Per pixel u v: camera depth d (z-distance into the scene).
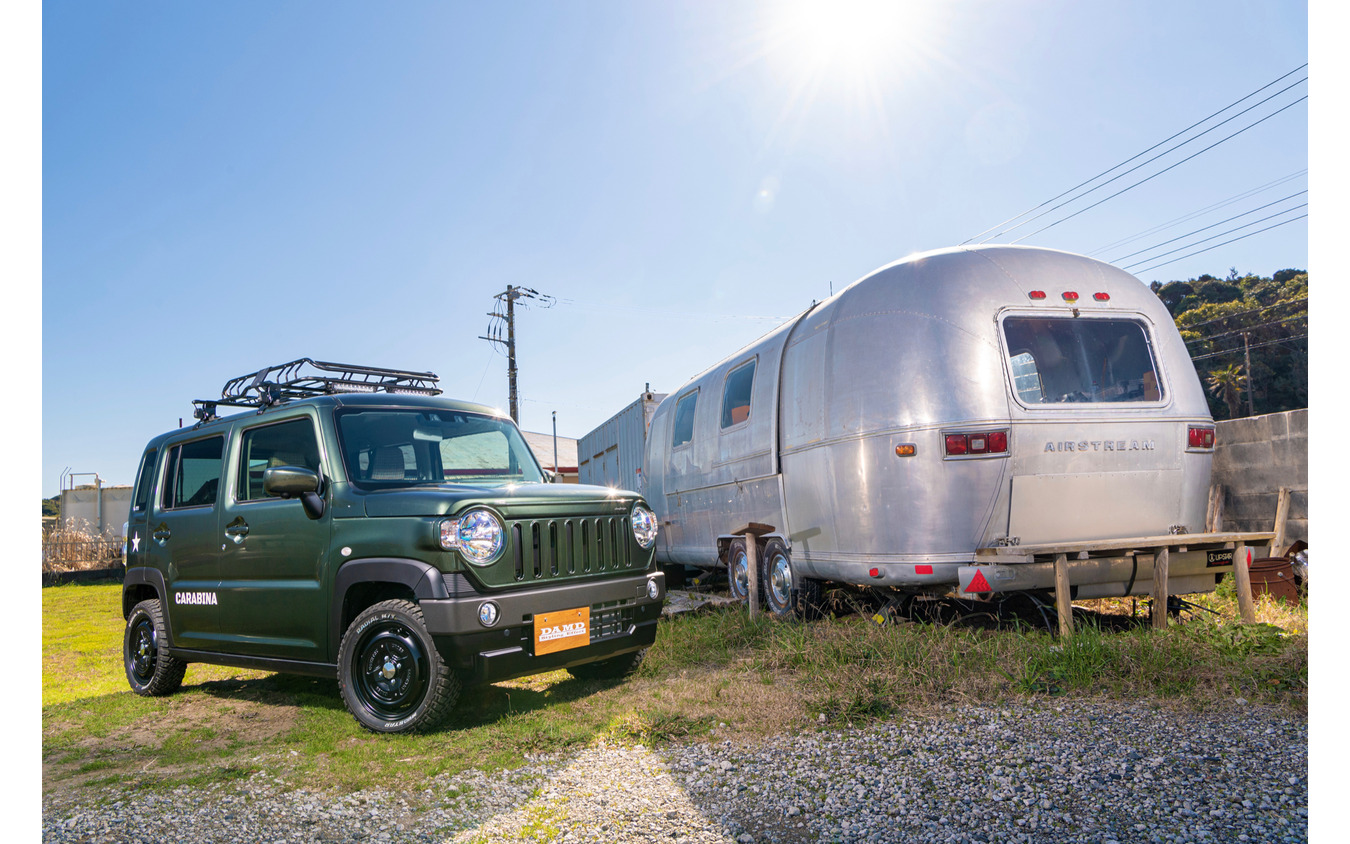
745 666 5.62
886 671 4.79
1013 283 5.91
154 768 4.05
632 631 5.14
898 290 6.17
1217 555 5.79
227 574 5.48
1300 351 54.47
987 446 5.54
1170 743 3.51
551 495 4.86
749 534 7.50
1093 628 5.33
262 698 5.75
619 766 3.73
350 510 4.77
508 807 3.28
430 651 4.32
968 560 5.62
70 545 19.98
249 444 5.62
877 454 5.95
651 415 14.57
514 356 34.78
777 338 8.01
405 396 5.68
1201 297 65.31
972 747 3.65
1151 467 5.79
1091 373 5.85
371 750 4.14
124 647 6.41
